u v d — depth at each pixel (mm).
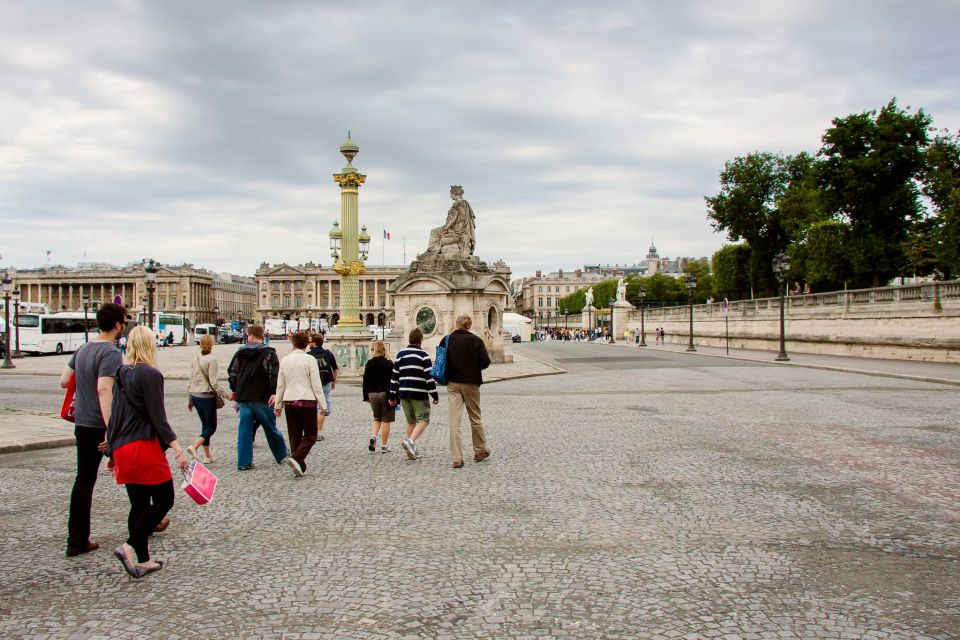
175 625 5438
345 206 30469
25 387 26844
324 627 5371
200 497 6832
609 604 5750
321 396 10875
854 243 52562
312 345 14430
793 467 10758
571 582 6227
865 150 51094
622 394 22219
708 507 8602
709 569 6508
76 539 7090
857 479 9938
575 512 8453
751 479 10031
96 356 7117
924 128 49875
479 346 11430
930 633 5207
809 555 6867
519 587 6117
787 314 49281
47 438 13570
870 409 17281
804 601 5781
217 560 6898
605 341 88938
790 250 63062
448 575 6418
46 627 5422
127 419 6574
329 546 7285
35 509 8875
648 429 14688
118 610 5730
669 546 7172
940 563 6621
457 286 35375
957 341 32250
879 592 5957
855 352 40438
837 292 42562
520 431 14688
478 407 11555
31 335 57156
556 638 5164
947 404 18172
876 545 7148
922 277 60562
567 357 48094
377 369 12734
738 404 18875
